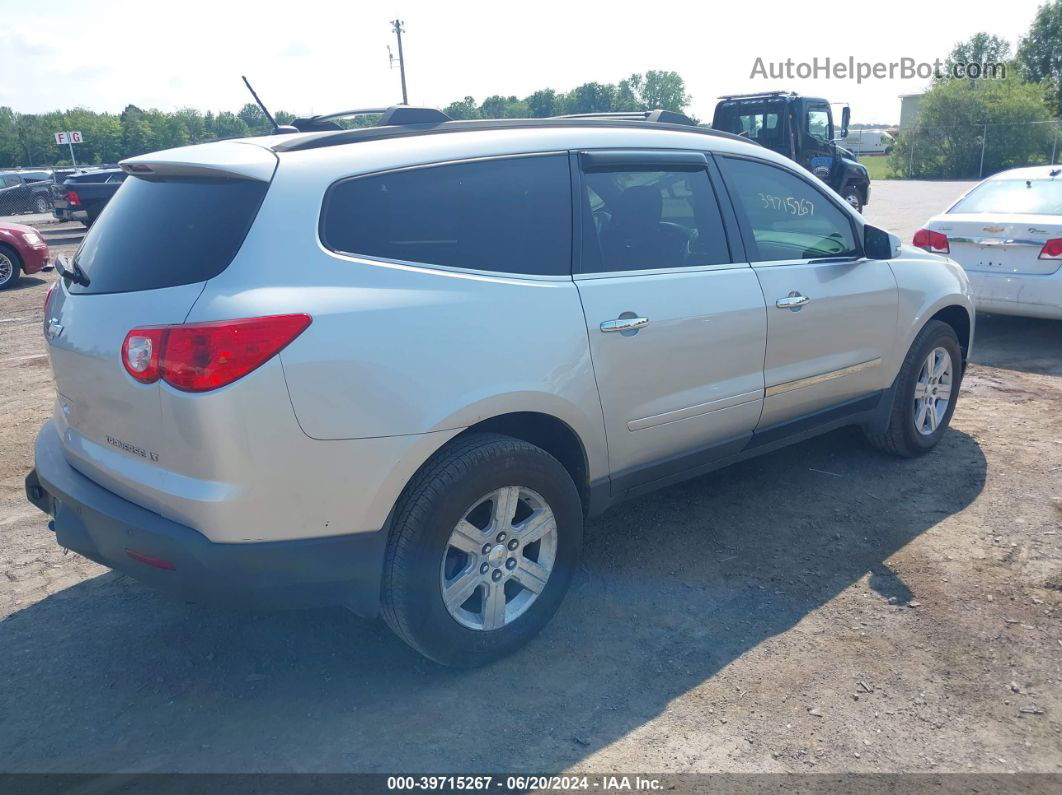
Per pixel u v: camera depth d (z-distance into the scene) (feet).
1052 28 169.27
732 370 12.52
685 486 15.60
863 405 15.25
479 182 10.29
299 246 8.84
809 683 9.95
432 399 9.20
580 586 12.23
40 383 23.21
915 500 14.80
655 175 12.14
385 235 9.46
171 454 8.59
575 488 10.76
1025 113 127.44
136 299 8.93
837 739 9.03
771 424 13.61
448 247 9.87
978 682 9.90
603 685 10.02
